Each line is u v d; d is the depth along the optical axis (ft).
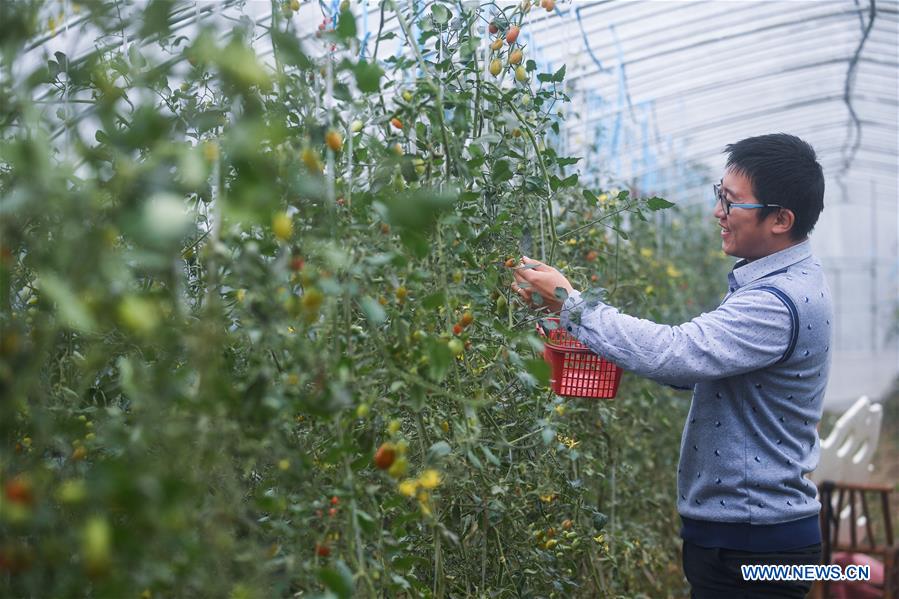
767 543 6.92
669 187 23.82
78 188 4.04
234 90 3.67
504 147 6.53
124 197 3.27
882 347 40.01
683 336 6.55
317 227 4.53
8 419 3.73
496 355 6.06
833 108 22.89
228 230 3.94
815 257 7.22
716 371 6.56
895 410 30.22
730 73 17.46
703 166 23.57
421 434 5.69
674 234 17.90
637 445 12.07
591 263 10.16
